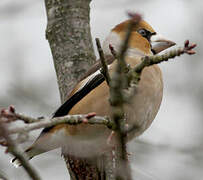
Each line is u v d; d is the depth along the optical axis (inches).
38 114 396.5
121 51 235.3
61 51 414.9
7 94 402.6
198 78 514.9
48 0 434.0
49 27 426.0
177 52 253.8
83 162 372.5
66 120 259.0
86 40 421.1
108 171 367.2
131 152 344.8
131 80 259.3
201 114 487.2
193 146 365.4
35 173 224.1
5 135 219.3
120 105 255.4
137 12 232.1
